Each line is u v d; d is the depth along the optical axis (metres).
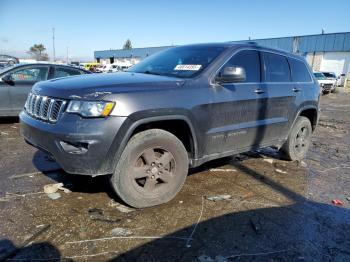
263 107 4.43
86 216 3.21
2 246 2.67
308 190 4.27
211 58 4.00
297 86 5.14
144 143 3.28
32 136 3.36
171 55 4.50
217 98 3.77
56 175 4.25
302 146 5.61
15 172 4.34
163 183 3.54
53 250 2.66
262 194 4.03
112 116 3.00
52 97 3.20
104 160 3.05
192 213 3.39
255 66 4.45
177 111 3.37
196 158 3.75
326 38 39.69
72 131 2.95
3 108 7.49
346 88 34.97
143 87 3.27
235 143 4.17
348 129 9.95
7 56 18.95
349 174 5.07
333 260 2.74
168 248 2.76
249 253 2.76
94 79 3.47
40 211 3.27
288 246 2.90
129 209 3.39
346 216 3.56
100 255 2.62
